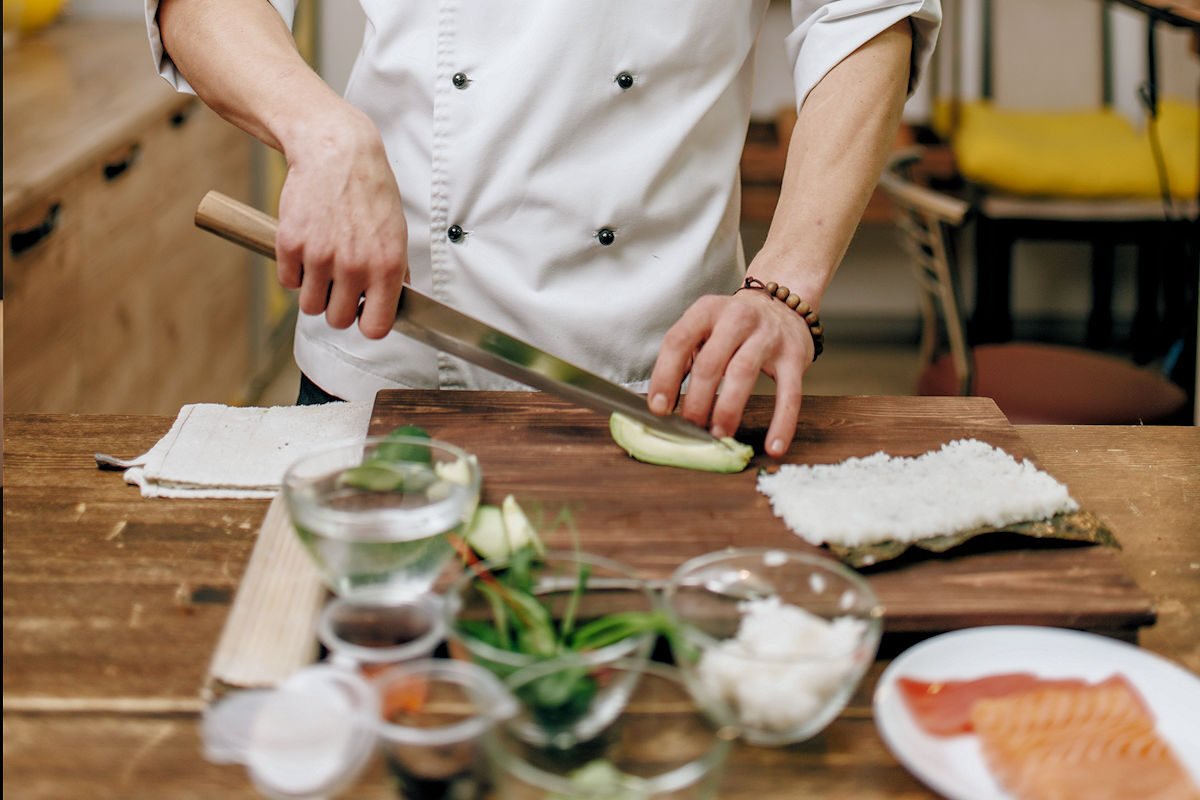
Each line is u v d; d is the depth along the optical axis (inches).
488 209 52.1
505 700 26.6
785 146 143.6
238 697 30.0
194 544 39.9
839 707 30.6
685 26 51.2
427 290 54.8
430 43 51.5
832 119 51.6
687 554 37.7
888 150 52.5
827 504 39.2
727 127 54.4
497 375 54.2
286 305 152.9
